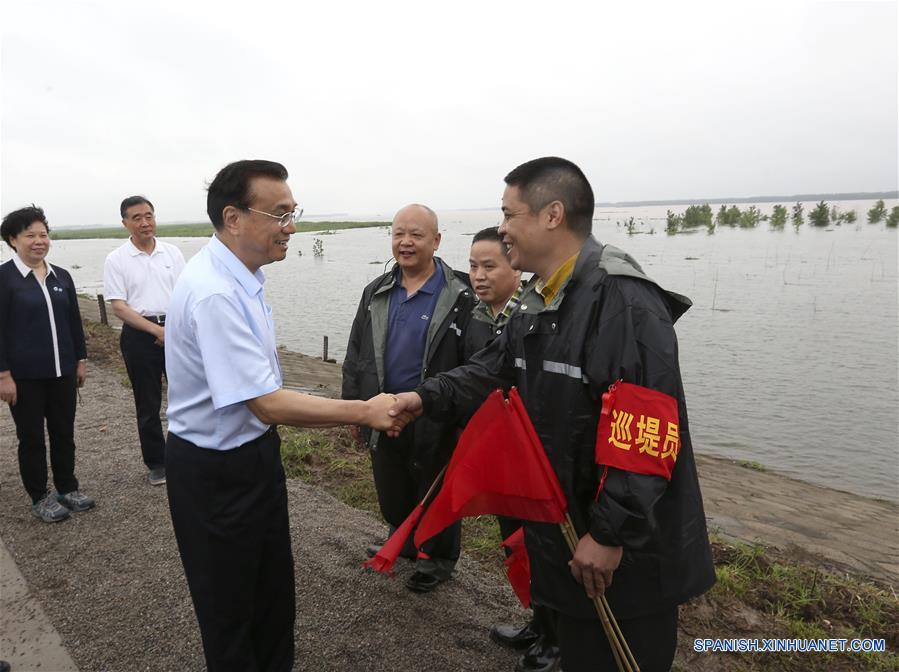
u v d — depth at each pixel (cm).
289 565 240
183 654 274
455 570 351
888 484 738
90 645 278
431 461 309
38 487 399
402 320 326
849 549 497
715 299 2020
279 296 2405
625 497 168
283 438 559
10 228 378
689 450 186
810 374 1199
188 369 204
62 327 394
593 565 176
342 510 425
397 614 305
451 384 244
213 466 207
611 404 173
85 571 339
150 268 462
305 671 264
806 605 332
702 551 190
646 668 194
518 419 197
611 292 182
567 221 196
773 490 679
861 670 279
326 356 1312
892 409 1009
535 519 200
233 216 206
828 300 1977
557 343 192
